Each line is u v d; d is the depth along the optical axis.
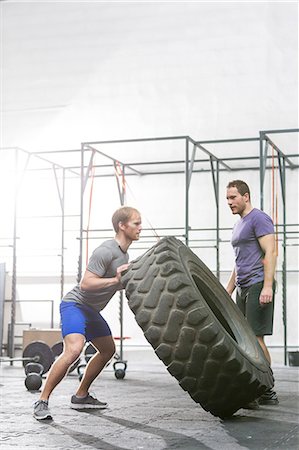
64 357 4.19
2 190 12.60
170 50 11.91
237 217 11.32
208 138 11.59
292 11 11.31
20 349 12.09
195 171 11.56
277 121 11.28
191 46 11.79
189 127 11.72
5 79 12.77
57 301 12.21
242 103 11.46
